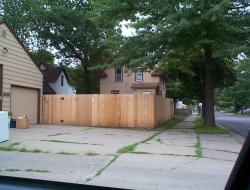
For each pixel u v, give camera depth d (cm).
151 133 2133
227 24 2028
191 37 2127
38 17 4181
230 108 11788
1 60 2208
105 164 1049
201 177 912
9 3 4091
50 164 1029
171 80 3406
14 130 1981
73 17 4147
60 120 2759
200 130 2319
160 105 3047
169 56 2177
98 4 2350
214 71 2945
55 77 4538
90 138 1702
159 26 2050
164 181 863
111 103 2675
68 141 1535
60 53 4516
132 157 1172
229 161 1150
